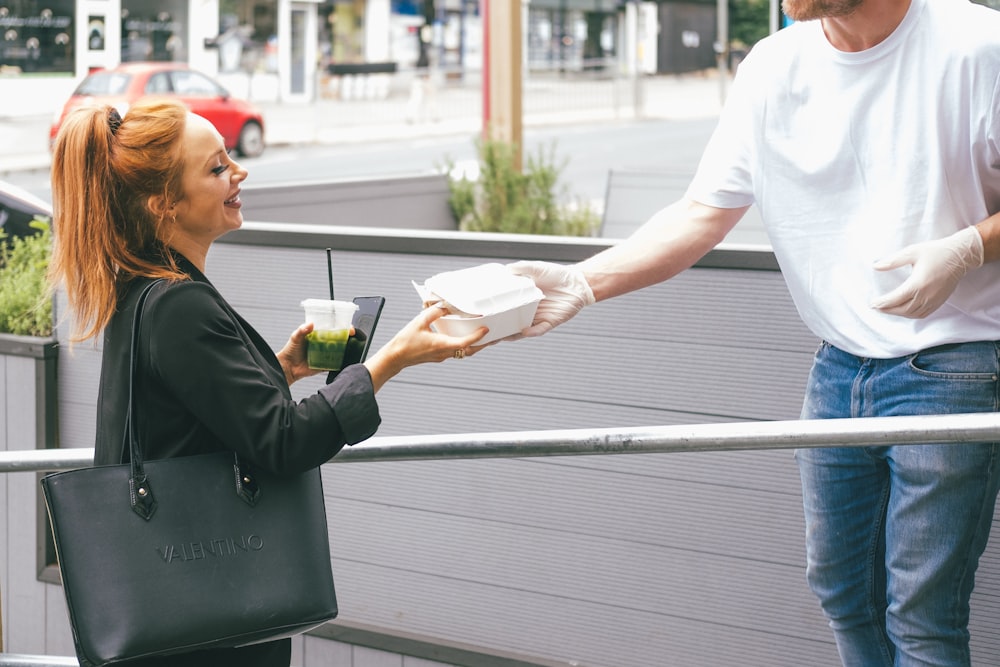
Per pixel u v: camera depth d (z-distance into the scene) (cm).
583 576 323
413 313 336
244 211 597
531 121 2922
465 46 4162
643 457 312
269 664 207
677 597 313
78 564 184
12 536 401
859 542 241
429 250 331
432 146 2397
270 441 190
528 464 326
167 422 196
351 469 348
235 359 193
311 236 345
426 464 338
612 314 311
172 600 185
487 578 335
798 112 233
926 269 211
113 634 182
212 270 361
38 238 491
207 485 191
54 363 390
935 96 215
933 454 216
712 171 254
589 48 4597
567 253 313
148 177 201
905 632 227
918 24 217
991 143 214
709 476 305
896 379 227
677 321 304
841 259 231
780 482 297
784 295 291
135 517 187
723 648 309
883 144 222
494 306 228
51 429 391
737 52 4669
